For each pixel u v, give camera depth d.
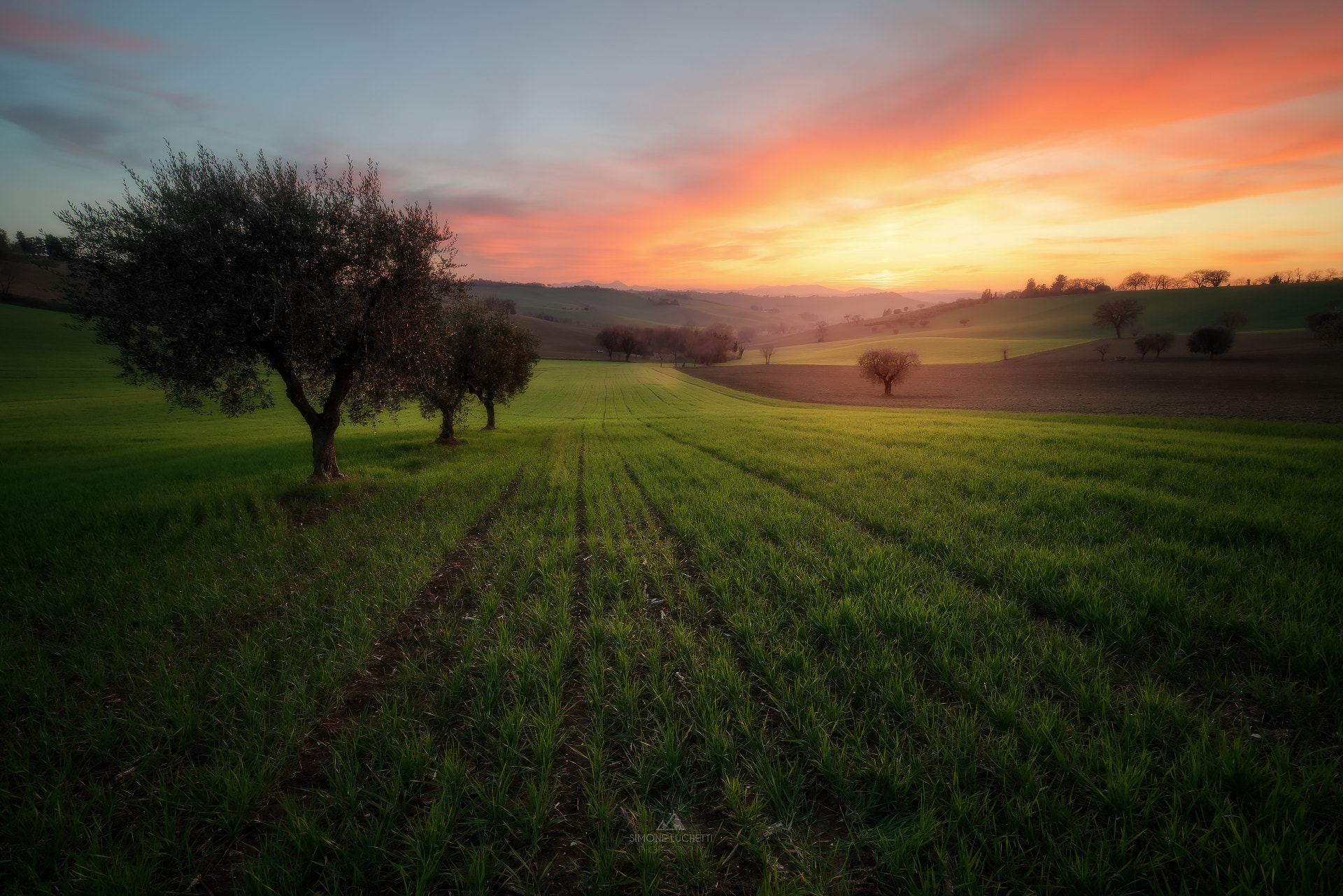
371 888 2.99
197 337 12.31
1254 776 3.23
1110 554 7.41
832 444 21.20
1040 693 4.43
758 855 3.10
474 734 4.13
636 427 36.75
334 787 3.61
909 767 3.48
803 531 9.52
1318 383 58.84
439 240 15.24
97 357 84.06
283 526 10.70
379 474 17.39
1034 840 3.00
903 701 4.21
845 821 3.31
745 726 3.99
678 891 2.92
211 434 39.34
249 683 4.90
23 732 4.38
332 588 7.45
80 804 3.53
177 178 12.23
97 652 5.62
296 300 12.52
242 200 12.21
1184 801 3.20
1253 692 4.26
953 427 25.53
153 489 15.29
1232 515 8.70
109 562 8.62
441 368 17.78
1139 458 15.12
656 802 3.54
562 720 4.44
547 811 3.37
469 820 3.34
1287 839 2.88
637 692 4.55
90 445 32.91
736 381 103.69
